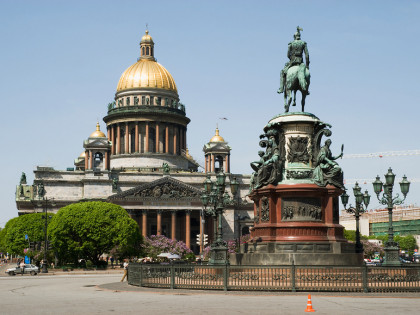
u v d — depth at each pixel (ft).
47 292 151.64
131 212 603.26
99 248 439.63
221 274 142.10
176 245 517.96
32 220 529.45
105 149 644.69
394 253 158.92
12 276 318.04
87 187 629.92
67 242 433.07
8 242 527.40
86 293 141.79
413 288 125.08
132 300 115.44
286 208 153.17
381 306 100.17
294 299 112.37
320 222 152.35
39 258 444.14
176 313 91.66
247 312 91.97
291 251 148.97
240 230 642.22
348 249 153.17
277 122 160.45
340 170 153.38
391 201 164.35
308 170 155.63
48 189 635.66
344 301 108.37
